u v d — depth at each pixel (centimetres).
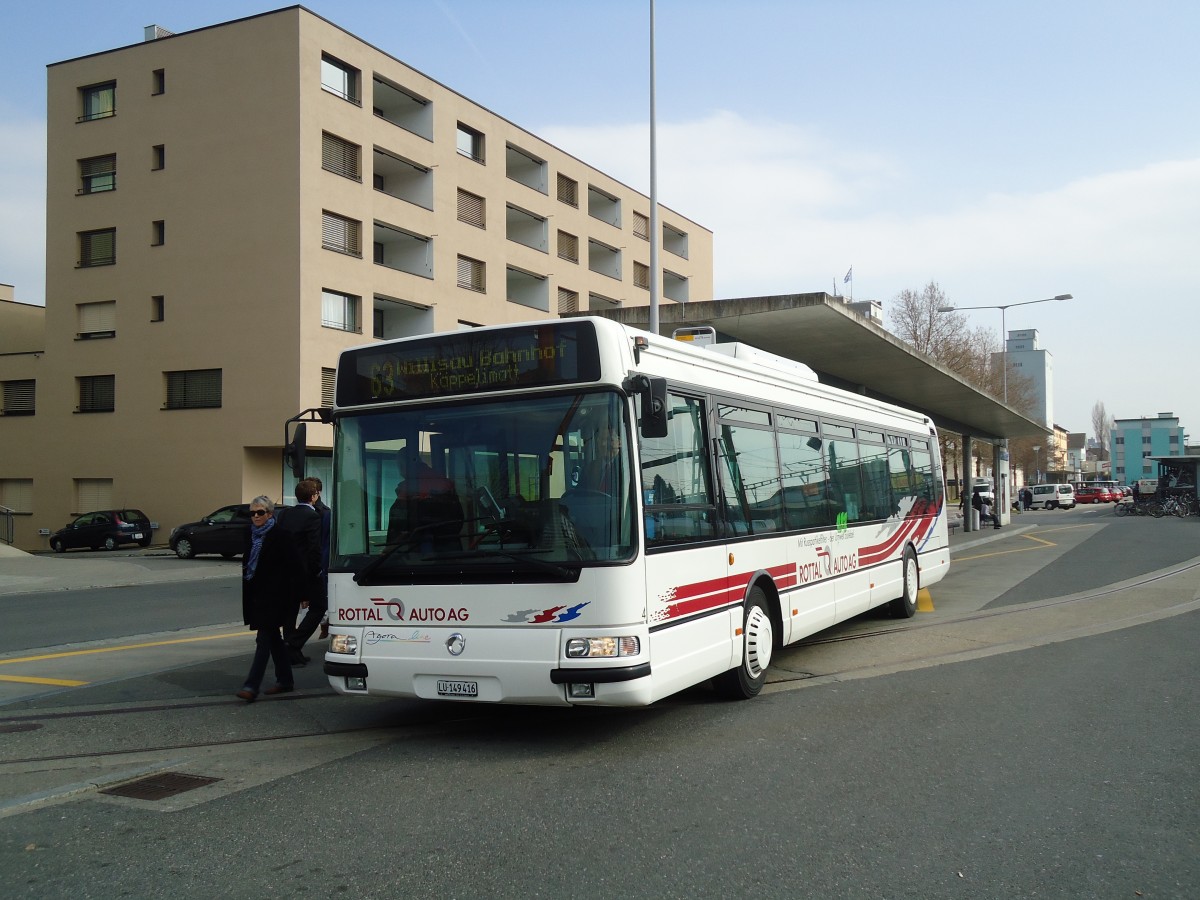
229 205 3675
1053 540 3148
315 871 458
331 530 716
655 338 735
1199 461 5297
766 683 900
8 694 909
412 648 673
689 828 502
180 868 469
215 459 3672
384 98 4194
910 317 5912
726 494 804
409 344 714
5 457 4084
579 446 657
